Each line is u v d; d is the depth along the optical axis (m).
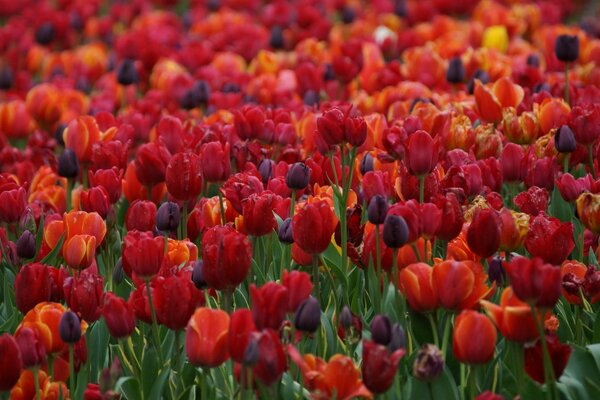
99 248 6.25
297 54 11.76
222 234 5.26
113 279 5.75
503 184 7.49
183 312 4.80
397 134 6.26
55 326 4.93
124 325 4.87
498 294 5.23
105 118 8.17
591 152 6.85
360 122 5.82
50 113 9.81
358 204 5.87
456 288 4.73
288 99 9.71
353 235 5.78
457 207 5.21
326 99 10.22
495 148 7.07
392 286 5.35
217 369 5.21
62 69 12.73
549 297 4.45
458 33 12.51
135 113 8.34
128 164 7.36
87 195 6.07
